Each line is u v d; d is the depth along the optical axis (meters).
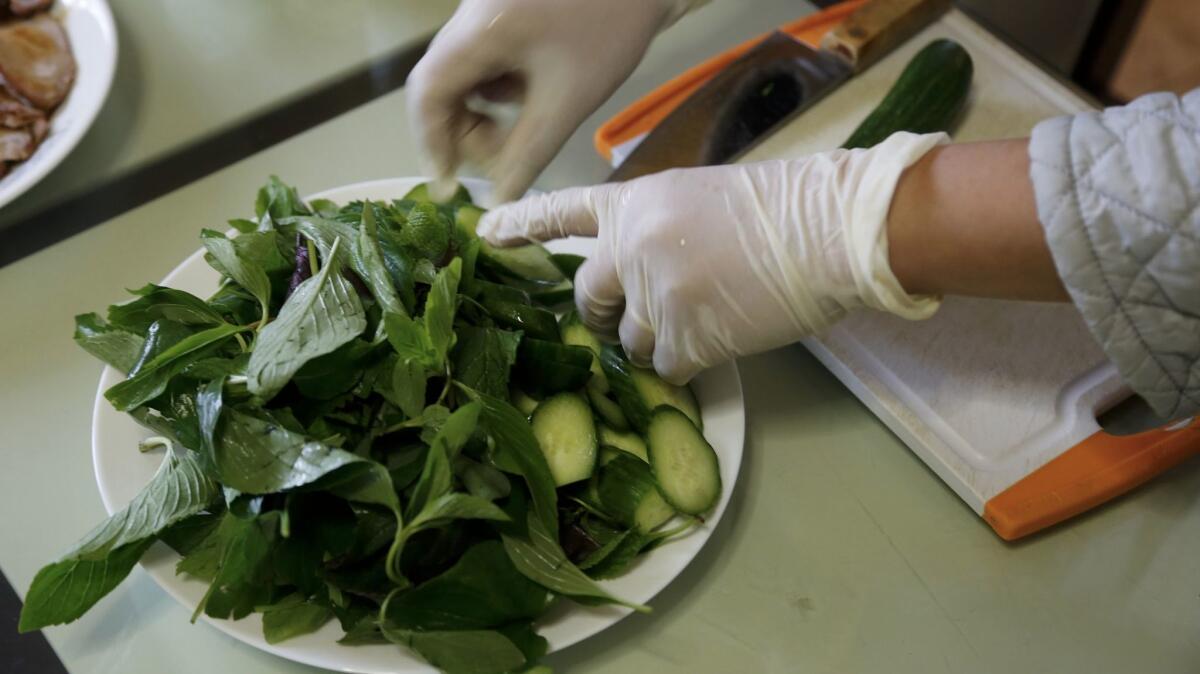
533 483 0.45
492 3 0.52
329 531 0.43
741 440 0.50
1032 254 0.43
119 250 0.58
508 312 0.51
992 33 0.69
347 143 0.63
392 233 0.50
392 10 0.69
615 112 0.66
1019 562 0.51
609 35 0.54
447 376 0.46
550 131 0.54
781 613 0.49
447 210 0.55
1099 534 0.51
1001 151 0.44
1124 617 0.49
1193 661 0.48
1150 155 0.40
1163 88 0.84
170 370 0.46
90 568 0.44
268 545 0.43
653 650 0.48
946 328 0.56
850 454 0.53
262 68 0.65
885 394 0.53
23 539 0.50
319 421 0.45
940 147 0.46
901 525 0.51
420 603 0.42
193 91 0.64
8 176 0.58
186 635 0.48
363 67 0.66
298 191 0.61
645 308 0.50
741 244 0.47
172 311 0.49
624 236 0.49
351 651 0.44
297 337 0.44
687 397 0.52
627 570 0.47
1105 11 0.79
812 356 0.56
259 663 0.47
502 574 0.43
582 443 0.49
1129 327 0.42
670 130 0.61
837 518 0.52
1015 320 0.56
